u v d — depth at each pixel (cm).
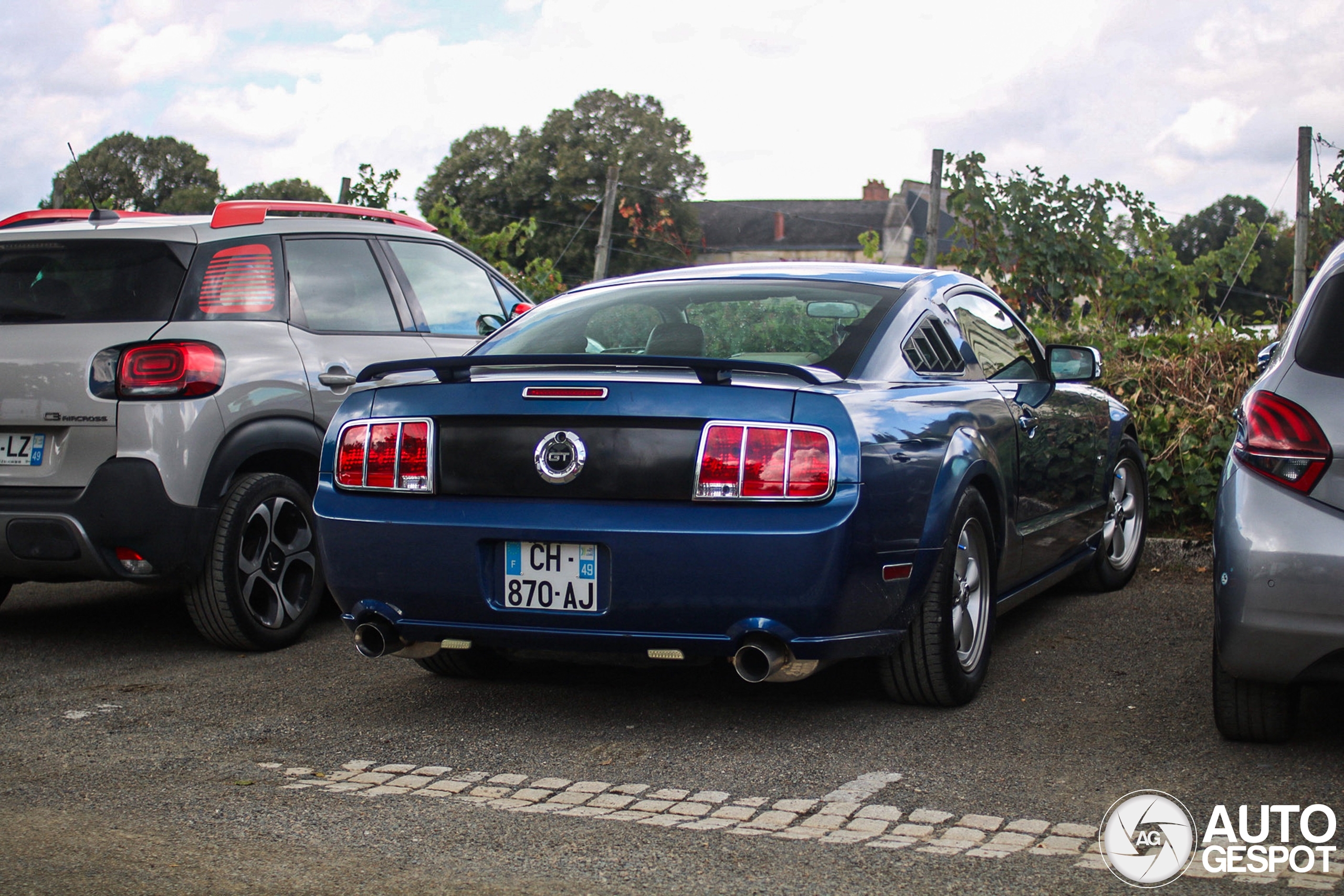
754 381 337
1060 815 296
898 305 400
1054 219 1034
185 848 280
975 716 383
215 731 382
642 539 330
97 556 455
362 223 571
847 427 332
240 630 479
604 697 413
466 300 614
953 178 1044
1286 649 313
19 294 481
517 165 6462
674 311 404
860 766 336
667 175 6325
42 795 321
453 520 349
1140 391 718
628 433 337
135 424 453
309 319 521
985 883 256
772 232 8844
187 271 480
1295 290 1029
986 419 409
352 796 319
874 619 346
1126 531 591
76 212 538
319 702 416
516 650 356
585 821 297
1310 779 321
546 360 344
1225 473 340
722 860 271
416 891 255
